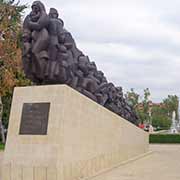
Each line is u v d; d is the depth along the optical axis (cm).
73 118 1441
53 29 1527
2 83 3512
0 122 4250
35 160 1370
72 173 1412
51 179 1329
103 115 1723
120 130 1969
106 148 1747
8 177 1412
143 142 2550
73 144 1430
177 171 1616
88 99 1570
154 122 10181
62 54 1539
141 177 1447
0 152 2773
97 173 1576
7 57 3466
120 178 1427
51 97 1405
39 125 1397
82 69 1761
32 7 1531
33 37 1502
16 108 1466
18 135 1427
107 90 2092
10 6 3506
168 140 4441
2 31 3469
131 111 2631
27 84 3556
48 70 1505
